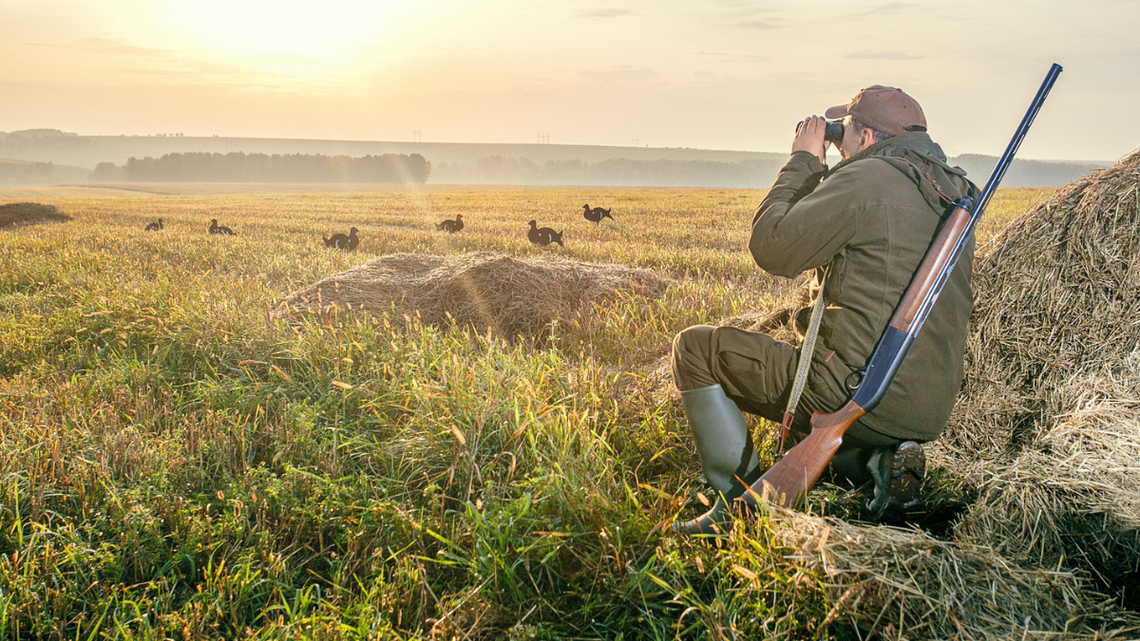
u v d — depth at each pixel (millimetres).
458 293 5680
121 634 2043
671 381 3576
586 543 2355
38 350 5043
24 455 3055
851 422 2094
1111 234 2668
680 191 64438
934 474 2680
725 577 2061
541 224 20188
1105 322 2648
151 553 2449
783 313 3197
